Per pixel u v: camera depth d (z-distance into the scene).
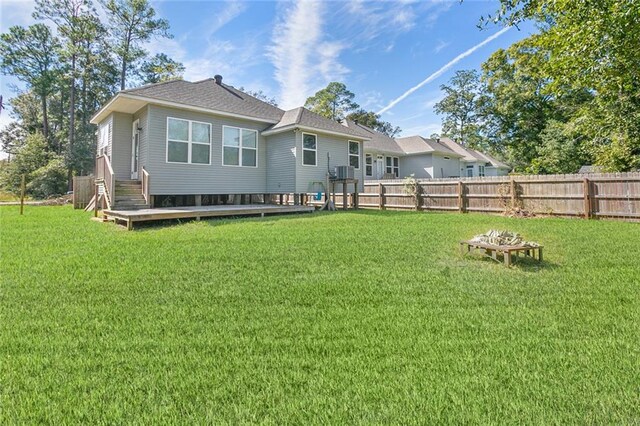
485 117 22.14
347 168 12.02
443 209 12.50
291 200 14.15
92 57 23.64
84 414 1.54
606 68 5.52
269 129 11.85
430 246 5.34
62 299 3.04
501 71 19.02
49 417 1.52
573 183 9.91
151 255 4.73
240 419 1.50
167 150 9.62
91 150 24.08
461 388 1.71
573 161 15.70
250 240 5.87
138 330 2.43
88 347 2.17
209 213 8.84
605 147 10.76
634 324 2.46
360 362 1.98
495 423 1.46
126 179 10.62
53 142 25.94
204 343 2.23
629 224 7.89
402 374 1.85
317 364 1.96
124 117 10.66
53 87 24.58
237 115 10.98
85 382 1.79
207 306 2.90
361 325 2.52
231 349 2.15
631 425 1.43
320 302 3.00
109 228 7.36
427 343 2.22
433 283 3.52
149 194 8.95
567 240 5.74
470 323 2.54
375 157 22.09
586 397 1.62
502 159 30.48
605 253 4.73
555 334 2.33
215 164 10.72
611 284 3.40
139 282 3.53
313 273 3.90
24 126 29.61
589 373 1.83
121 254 4.78
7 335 2.33
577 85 6.47
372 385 1.75
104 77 24.70
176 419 1.50
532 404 1.58
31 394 1.69
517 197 10.91
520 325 2.49
